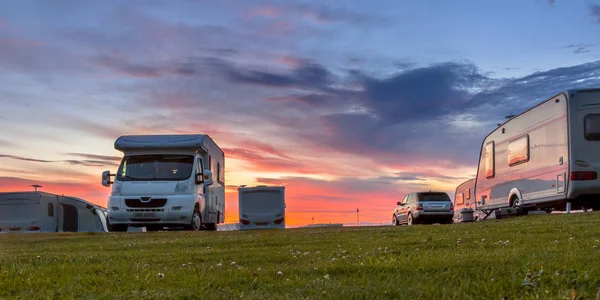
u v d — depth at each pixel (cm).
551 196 1812
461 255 675
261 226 2398
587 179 1691
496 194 2258
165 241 1295
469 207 2759
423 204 2703
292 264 716
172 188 1909
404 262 616
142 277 581
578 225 1275
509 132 2142
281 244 1131
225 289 491
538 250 714
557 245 791
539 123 1902
